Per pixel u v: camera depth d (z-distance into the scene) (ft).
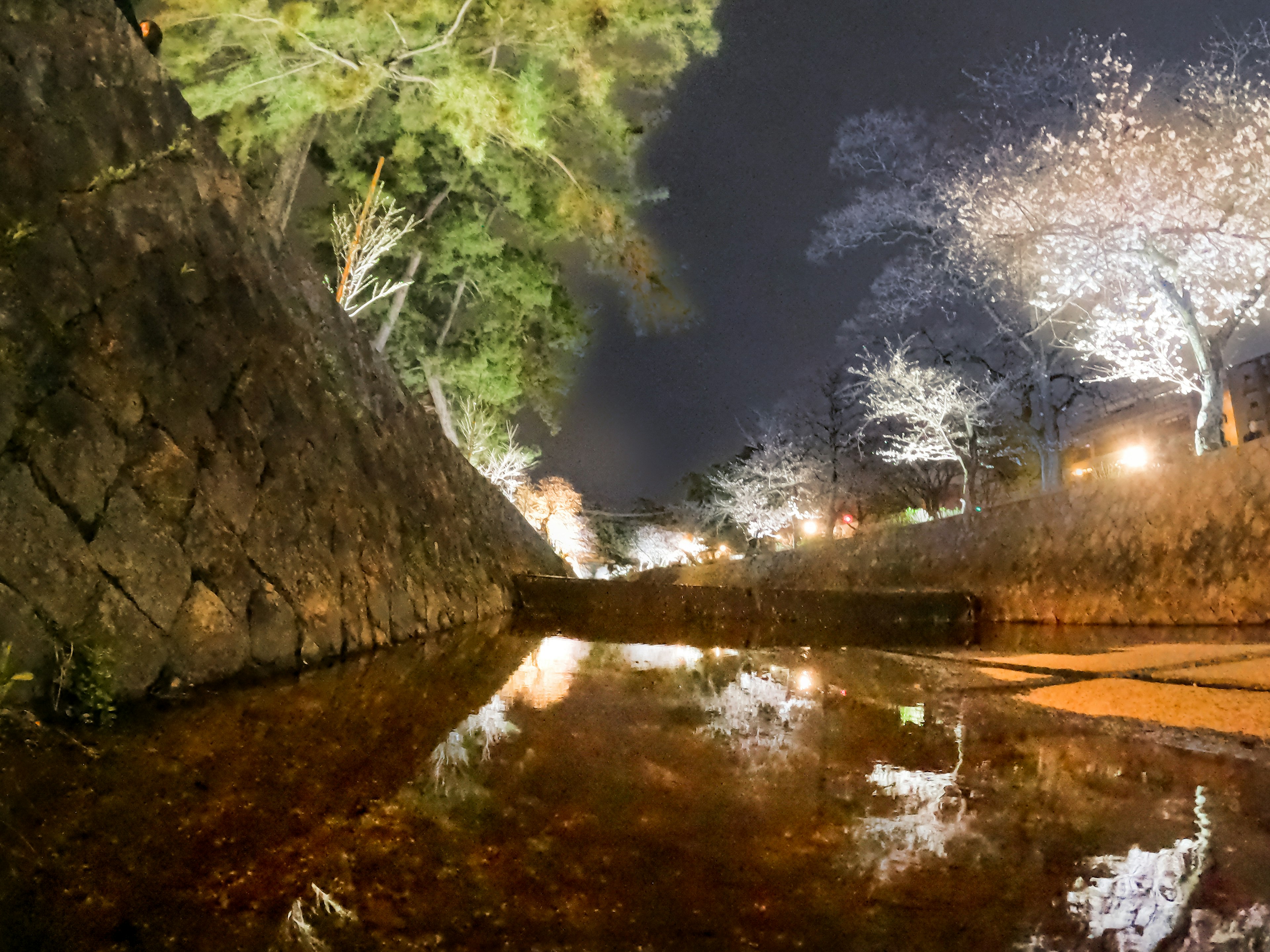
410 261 51.96
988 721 7.04
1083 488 18.35
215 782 5.00
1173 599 16.60
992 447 86.53
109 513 7.38
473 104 31.83
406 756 5.75
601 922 3.43
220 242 9.98
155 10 28.94
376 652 11.03
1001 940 3.27
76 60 8.09
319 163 47.26
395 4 31.12
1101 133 50.98
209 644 8.10
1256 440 15.76
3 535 6.43
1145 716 7.14
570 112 40.04
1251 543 15.71
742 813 4.74
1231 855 4.10
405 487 14.16
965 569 20.71
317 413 11.38
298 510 10.22
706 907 3.57
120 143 8.46
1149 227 48.16
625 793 5.06
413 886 3.72
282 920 3.36
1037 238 55.57
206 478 8.66
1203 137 48.55
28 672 5.85
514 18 33.42
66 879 3.61
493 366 59.11
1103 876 3.87
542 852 4.13
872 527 29.22
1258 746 6.09
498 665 10.29
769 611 17.37
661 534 130.93
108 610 7.12
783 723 7.04
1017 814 4.72
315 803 4.72
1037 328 66.69
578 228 41.91
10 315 6.84
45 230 7.32
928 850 4.20
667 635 14.65
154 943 3.14
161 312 8.55
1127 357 56.65
